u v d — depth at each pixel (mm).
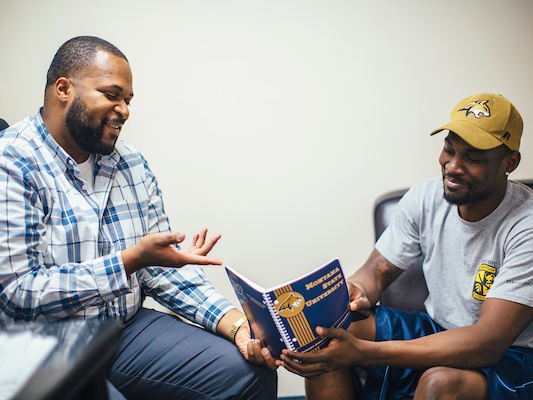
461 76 1911
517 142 1313
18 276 1106
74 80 1218
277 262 1949
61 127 1246
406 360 1193
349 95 1895
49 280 1117
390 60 1889
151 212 1434
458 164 1291
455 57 1901
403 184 1944
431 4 1872
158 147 1864
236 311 1346
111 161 1345
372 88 1897
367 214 1948
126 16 1804
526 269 1243
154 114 1849
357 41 1873
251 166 1899
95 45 1237
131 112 1840
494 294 1251
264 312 1083
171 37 1824
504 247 1315
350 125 1908
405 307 1572
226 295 1953
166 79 1839
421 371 1325
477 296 1343
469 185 1294
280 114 1887
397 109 1911
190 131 1866
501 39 1902
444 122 1926
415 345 1198
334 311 1147
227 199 1907
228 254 1933
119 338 739
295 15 1849
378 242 1567
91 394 722
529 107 1945
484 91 1925
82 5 1787
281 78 1870
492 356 1198
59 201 1218
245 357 1247
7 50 1786
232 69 1854
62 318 1171
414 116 1918
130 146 1450
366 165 1929
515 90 1933
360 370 1375
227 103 1865
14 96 1809
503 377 1205
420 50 1892
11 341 695
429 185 1503
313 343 1148
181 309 1386
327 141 1909
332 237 1952
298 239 1943
